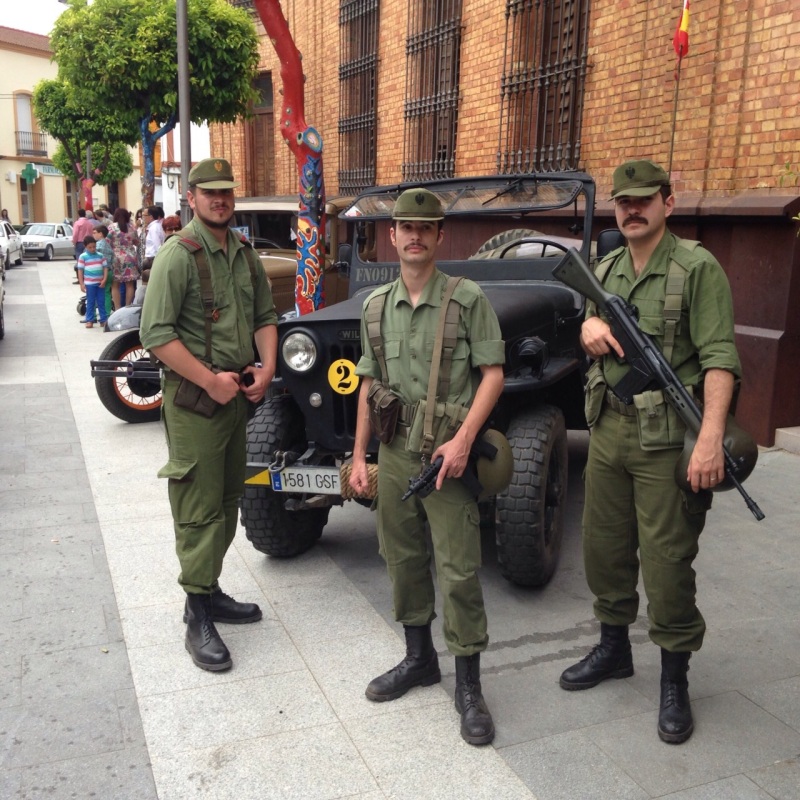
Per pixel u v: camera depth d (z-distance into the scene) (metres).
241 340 3.18
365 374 2.83
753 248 5.82
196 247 3.05
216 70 10.46
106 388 6.55
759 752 2.64
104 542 4.33
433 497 2.69
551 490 3.81
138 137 13.77
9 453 5.91
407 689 2.99
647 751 2.65
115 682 3.05
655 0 6.54
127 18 10.07
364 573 4.04
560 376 3.83
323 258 6.73
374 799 2.44
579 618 3.56
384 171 11.13
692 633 2.69
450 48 9.41
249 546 4.41
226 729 2.78
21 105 40.31
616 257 2.75
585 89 7.42
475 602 2.72
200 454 3.12
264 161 14.88
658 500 2.62
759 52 5.75
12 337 11.00
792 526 4.51
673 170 6.45
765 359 5.73
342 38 11.87
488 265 4.66
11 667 3.13
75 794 2.45
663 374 2.54
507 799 2.43
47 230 28.66
